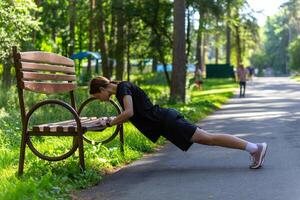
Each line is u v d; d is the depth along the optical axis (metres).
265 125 14.32
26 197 6.16
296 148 9.97
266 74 133.38
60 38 52.50
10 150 9.93
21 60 7.77
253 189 6.73
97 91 8.02
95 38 47.78
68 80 9.28
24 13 19.06
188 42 29.36
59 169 7.57
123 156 9.18
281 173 7.62
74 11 36.84
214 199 6.32
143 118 7.95
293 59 86.50
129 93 7.88
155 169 8.37
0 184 6.87
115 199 6.54
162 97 23.80
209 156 9.30
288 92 34.91
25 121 7.73
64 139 10.88
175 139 7.92
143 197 6.57
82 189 7.11
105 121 8.05
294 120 15.55
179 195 6.57
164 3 28.09
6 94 17.45
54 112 14.84
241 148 8.00
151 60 29.75
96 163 8.31
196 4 27.78
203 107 20.02
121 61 32.19
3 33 17.89
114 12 28.88
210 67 70.06
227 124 14.96
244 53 82.06
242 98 29.28
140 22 28.88
